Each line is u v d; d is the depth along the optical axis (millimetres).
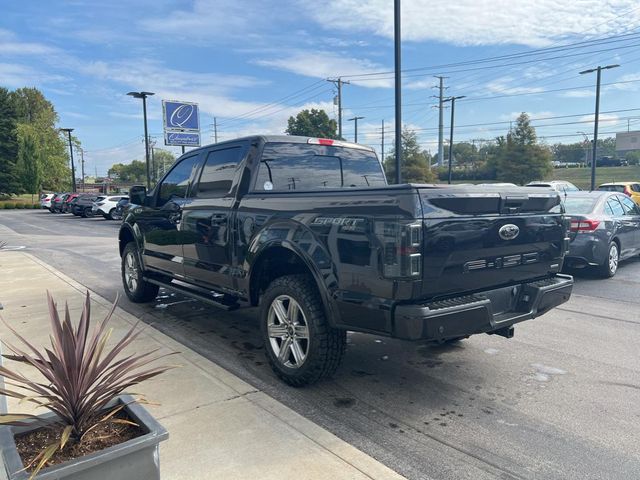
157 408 3553
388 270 3289
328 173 5234
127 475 2100
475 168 67562
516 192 3924
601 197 9172
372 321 3459
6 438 2117
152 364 4430
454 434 3371
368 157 5680
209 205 5117
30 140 64062
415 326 3248
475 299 3598
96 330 2551
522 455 3105
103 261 11953
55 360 2180
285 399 3920
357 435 3359
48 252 13828
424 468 2963
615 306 6879
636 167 75375
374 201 3418
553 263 4375
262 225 4312
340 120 45688
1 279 8938
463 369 4559
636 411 3705
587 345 5215
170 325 6008
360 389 4113
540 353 4977
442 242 3357
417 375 4418
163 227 6035
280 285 4133
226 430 3248
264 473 2781
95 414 2340
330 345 3883
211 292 5406
